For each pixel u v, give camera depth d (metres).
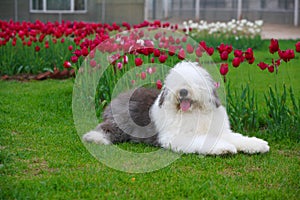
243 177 5.17
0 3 25.12
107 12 25.55
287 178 5.15
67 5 25.30
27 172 5.25
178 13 31.89
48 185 4.81
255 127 7.02
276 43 6.52
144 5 25.55
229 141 5.99
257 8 29.33
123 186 4.87
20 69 11.41
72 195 4.62
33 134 6.66
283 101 6.93
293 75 11.37
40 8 25.25
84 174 5.14
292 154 6.09
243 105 7.10
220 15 30.33
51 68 11.62
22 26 11.40
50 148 6.05
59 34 10.52
